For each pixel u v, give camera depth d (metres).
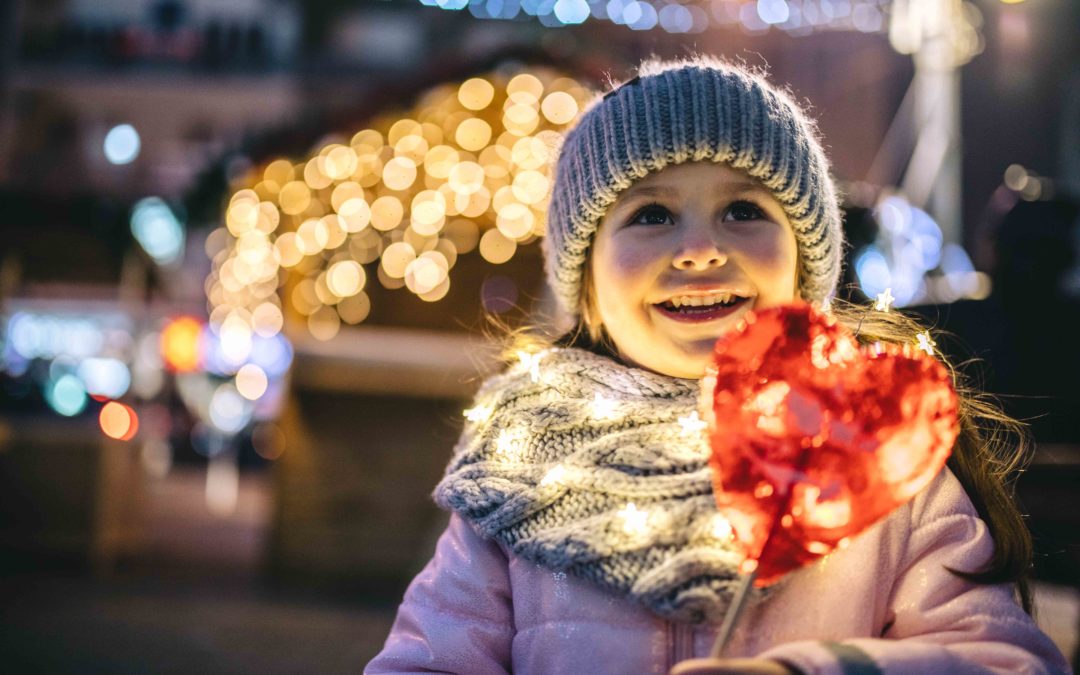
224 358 19.62
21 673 5.30
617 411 1.57
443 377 7.50
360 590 7.49
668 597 1.40
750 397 1.25
